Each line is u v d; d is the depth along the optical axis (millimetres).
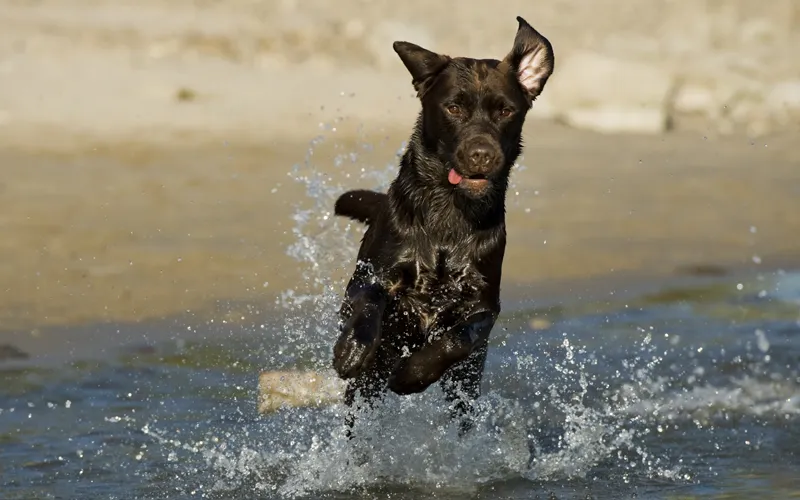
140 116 22703
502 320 12242
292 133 21578
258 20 37000
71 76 26109
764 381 10625
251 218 15562
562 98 25047
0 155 18906
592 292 13453
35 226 14773
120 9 38188
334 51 31953
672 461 8711
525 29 8492
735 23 37438
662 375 10734
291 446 8734
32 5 37656
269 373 9562
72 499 7582
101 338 11062
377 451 8469
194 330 11328
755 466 8625
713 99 26969
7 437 8656
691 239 16047
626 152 22172
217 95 25125
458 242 8305
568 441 9047
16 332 11109
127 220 15297
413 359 7746
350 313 7945
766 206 18188
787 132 24812
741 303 13297
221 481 8039
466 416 8633
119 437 8742
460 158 7898
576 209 17375
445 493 7965
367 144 20547
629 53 30422
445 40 34219
